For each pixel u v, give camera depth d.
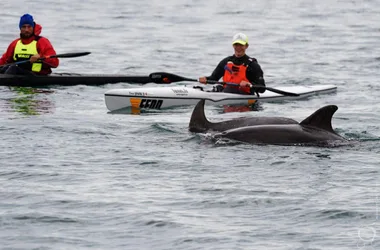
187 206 27.95
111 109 51.41
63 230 25.47
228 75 55.75
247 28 99.25
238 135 37.97
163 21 104.12
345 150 36.44
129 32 94.12
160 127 42.47
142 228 25.62
